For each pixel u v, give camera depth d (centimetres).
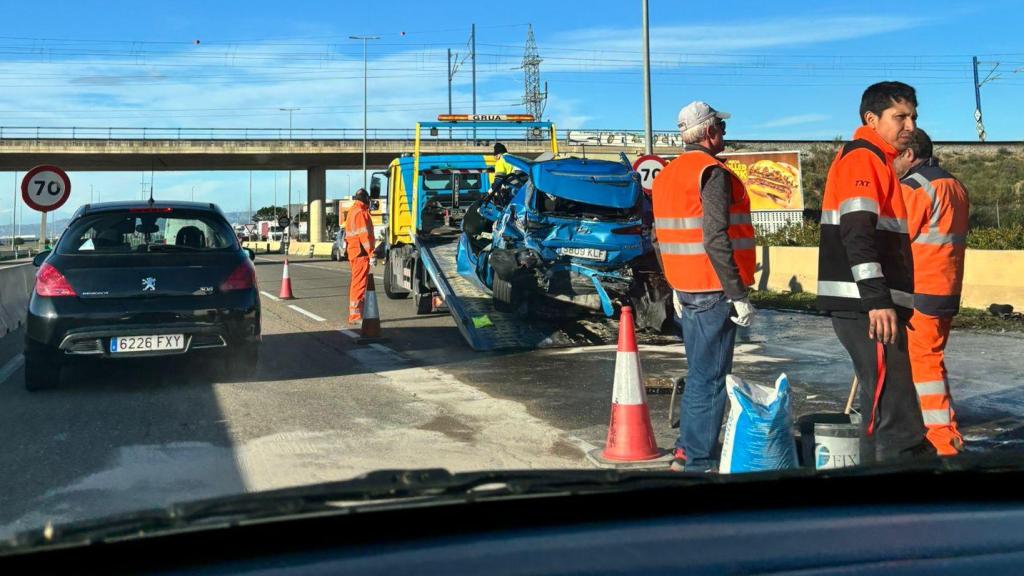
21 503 471
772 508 237
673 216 499
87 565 191
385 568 188
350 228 1316
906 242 430
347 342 1121
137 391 786
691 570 185
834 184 432
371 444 594
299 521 206
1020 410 675
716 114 504
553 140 1592
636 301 1072
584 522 223
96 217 792
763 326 1225
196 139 5278
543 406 721
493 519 224
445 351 1037
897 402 423
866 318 423
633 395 552
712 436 496
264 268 3256
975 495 252
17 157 5188
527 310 1093
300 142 5444
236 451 577
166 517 205
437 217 1566
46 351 738
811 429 448
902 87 426
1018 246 1495
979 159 4559
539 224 1062
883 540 206
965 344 1002
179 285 764
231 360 834
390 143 5553
